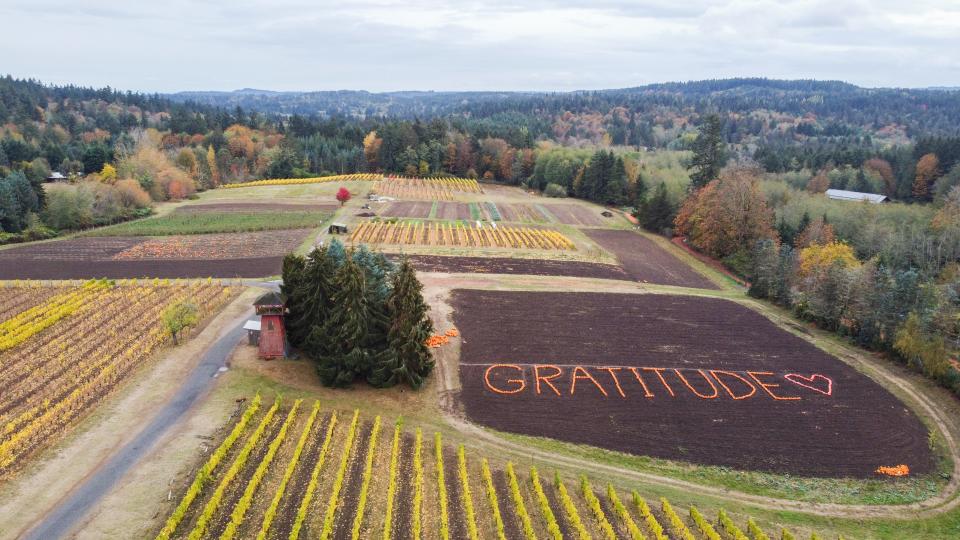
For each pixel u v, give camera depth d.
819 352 56.69
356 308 44.91
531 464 37.16
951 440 42.12
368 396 44.78
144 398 41.88
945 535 32.53
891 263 86.00
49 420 38.44
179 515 29.23
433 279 75.81
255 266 79.56
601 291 74.06
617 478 36.25
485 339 56.25
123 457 34.78
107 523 29.34
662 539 29.86
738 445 40.34
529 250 96.44
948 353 49.84
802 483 36.50
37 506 30.33
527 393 46.38
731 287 82.19
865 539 31.78
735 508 33.81
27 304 61.44
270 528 29.50
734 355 55.09
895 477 37.53
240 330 55.16
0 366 46.81
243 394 43.16
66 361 47.91
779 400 46.88
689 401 46.12
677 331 60.75
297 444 37.03
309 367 48.50
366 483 32.34
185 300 63.28
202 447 36.19
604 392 46.94
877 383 50.47
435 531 30.33
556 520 31.83
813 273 68.56
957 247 86.12
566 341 56.62
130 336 53.16
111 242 92.50
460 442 39.28
